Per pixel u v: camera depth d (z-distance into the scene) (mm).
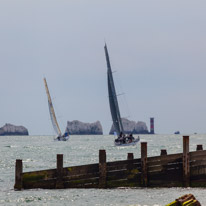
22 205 118625
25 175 121688
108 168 128500
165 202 119625
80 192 126938
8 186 156000
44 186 122875
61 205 117562
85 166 126562
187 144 133750
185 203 81750
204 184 136625
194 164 135375
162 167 134000
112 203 118438
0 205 119188
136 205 117250
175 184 134500
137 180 131875
